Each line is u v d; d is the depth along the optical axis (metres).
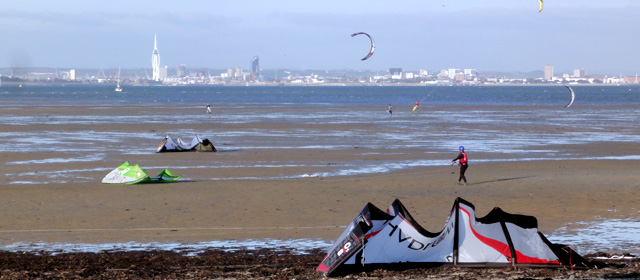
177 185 44.25
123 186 43.88
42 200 38.47
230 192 41.41
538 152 67.50
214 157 61.72
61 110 155.50
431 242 23.94
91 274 23.20
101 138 81.38
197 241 29.23
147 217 34.03
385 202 38.44
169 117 129.00
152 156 62.38
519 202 38.69
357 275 23.00
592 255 26.17
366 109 169.00
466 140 80.94
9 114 135.88
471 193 41.78
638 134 90.69
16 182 45.69
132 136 84.75
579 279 22.28
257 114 142.12
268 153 65.19
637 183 45.50
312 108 174.75
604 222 33.22
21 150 66.75
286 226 32.25
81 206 36.75
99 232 30.88
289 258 25.95
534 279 22.05
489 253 24.03
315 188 43.22
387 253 23.67
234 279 22.47
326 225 32.50
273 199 39.03
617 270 23.39
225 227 31.98
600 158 62.12
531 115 141.50
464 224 24.06
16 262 25.16
